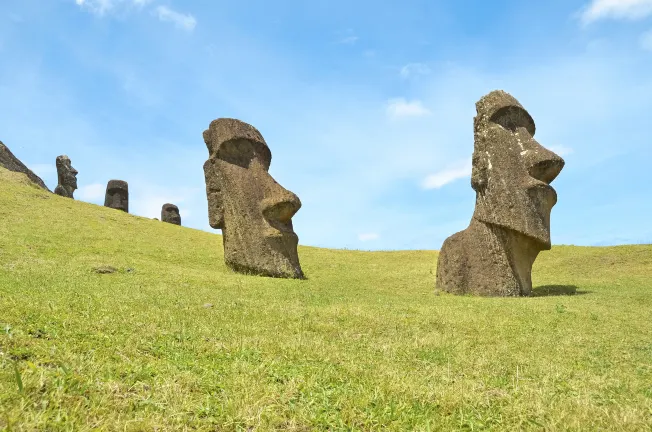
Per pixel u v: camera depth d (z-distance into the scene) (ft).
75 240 67.97
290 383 17.88
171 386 16.33
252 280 55.11
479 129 62.08
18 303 25.67
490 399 18.15
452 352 26.66
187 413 14.65
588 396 19.25
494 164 59.57
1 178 101.45
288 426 14.53
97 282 41.52
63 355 17.72
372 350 26.09
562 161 58.29
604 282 70.54
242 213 65.46
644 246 88.07
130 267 52.65
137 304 32.71
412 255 98.63
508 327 34.73
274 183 67.97
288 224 68.44
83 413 13.50
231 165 67.82
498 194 58.80
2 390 13.71
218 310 34.09
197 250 81.15
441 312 39.42
